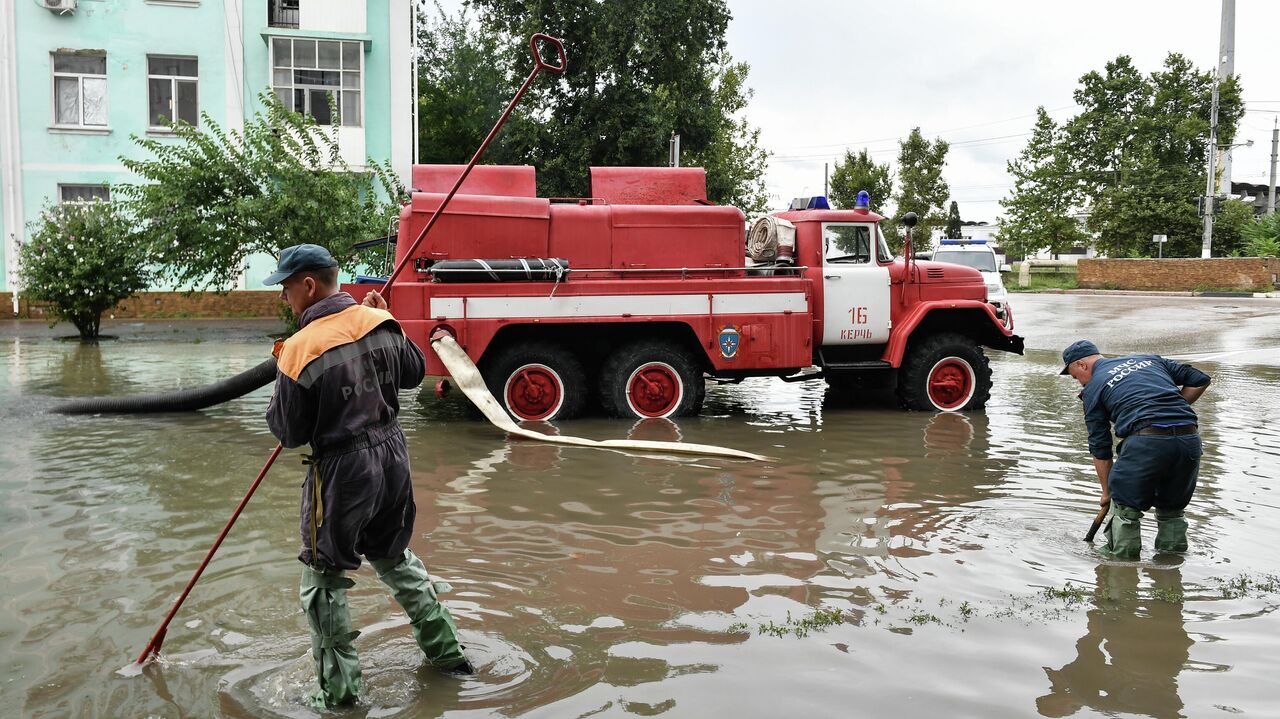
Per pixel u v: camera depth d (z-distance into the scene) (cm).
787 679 334
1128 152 4047
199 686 328
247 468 683
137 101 2142
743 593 425
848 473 676
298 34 2159
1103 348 1598
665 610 404
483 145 473
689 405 929
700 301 923
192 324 2031
